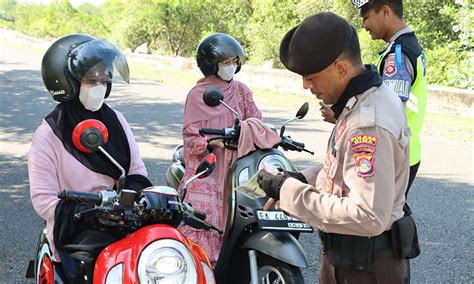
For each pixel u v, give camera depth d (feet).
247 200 11.12
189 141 14.03
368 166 6.70
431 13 58.65
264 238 10.78
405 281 7.72
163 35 96.48
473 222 18.30
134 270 7.86
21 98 43.14
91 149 8.36
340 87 7.09
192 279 7.89
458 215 18.90
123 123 10.56
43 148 9.54
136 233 8.34
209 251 13.73
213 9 91.61
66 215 9.07
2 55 86.58
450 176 23.31
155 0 88.69
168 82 55.67
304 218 7.25
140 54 75.66
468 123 33.81
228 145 13.10
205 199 13.87
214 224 13.80
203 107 14.24
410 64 11.37
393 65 11.34
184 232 13.83
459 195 20.94
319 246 16.63
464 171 24.04
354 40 7.01
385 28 11.69
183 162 16.43
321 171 7.73
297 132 31.19
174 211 8.70
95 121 8.41
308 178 8.40
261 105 40.57
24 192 20.88
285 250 10.52
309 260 15.64
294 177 8.42
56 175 9.64
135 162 10.52
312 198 7.15
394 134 6.84
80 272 9.07
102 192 8.36
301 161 25.25
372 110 6.89
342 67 6.98
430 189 21.62
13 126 32.65
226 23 90.27
